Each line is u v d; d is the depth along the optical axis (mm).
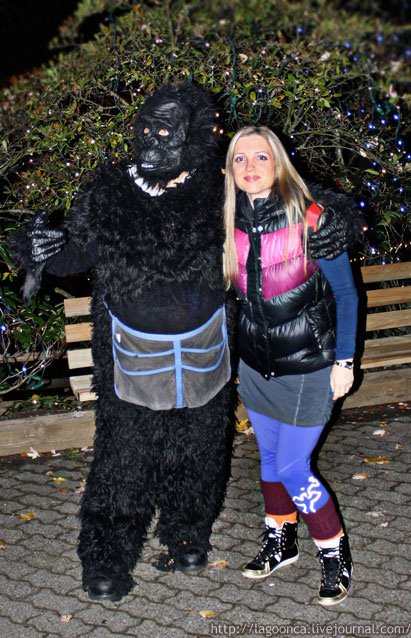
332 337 2600
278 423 2773
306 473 2707
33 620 2725
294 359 2584
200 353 2662
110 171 2572
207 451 2865
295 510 2992
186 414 2791
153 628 2684
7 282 4430
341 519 3348
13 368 4660
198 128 2557
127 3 4848
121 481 2785
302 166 4641
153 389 2648
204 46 4520
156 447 2832
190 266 2533
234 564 3053
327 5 4961
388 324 4645
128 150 4215
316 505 2730
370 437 4172
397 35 4906
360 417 4441
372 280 4570
